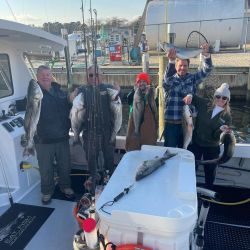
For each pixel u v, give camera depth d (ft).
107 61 58.08
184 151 8.43
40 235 9.17
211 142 10.96
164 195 6.37
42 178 10.70
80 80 46.78
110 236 5.89
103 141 11.07
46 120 10.39
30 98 9.64
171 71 11.78
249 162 11.65
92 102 10.07
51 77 10.60
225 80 43.24
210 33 64.75
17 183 11.03
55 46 12.51
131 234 5.74
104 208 5.99
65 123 10.94
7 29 9.02
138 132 11.38
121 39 58.70
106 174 9.49
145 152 8.57
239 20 63.21
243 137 34.22
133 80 45.42
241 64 45.80
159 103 15.02
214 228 9.69
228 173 11.91
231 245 8.99
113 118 10.84
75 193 11.64
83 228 6.46
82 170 13.39
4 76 11.73
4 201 10.57
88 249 6.41
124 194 6.43
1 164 10.68
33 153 10.16
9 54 11.95
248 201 10.96
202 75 11.57
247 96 42.96
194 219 5.65
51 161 10.78
